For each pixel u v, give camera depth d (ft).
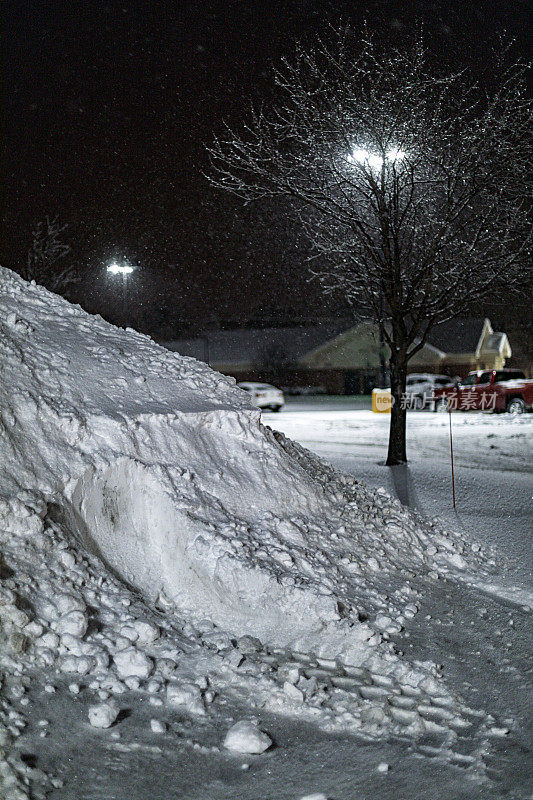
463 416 111.55
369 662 18.07
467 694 16.90
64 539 18.57
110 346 28.25
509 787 13.37
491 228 50.52
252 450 26.20
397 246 49.37
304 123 51.06
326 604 19.29
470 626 20.79
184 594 20.39
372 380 212.43
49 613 16.75
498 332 208.85
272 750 14.26
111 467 21.44
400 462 51.37
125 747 13.82
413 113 50.31
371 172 49.24
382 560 24.61
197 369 29.73
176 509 21.61
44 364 24.34
